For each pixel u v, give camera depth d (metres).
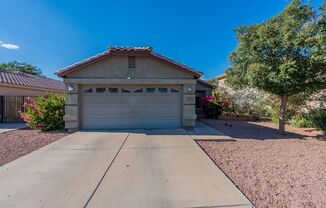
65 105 10.94
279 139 9.74
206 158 6.57
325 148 8.12
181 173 5.36
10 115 15.61
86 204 3.89
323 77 9.98
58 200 4.02
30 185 4.66
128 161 6.27
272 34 10.27
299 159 6.64
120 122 11.49
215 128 12.50
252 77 10.41
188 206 3.84
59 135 10.24
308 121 13.87
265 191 4.45
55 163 6.11
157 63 11.30
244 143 8.80
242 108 20.25
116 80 11.07
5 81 16.31
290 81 9.73
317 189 4.55
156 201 4.01
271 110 17.61
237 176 5.25
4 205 3.84
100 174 5.29
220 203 3.93
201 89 22.00
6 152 7.35
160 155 6.86
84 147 7.83
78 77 10.98
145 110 11.62
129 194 4.27
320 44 8.77
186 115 11.59
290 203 3.98
